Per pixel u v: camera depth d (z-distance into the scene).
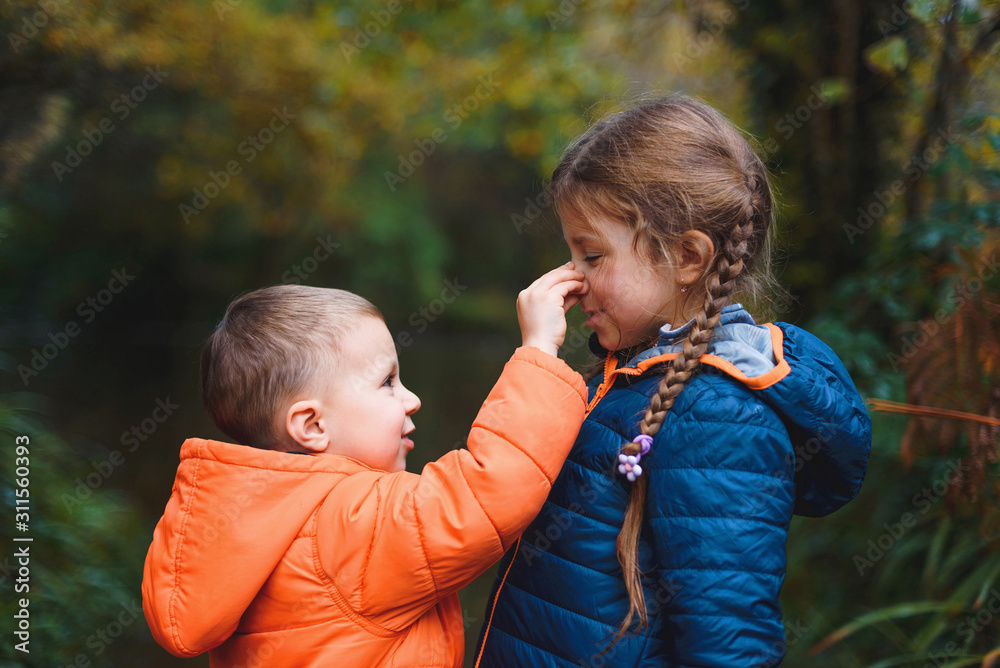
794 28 2.93
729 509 0.90
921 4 1.99
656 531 0.94
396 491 0.99
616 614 0.98
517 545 1.11
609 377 1.14
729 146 1.07
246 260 13.51
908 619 2.14
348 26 4.71
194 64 5.80
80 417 6.58
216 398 1.10
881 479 2.39
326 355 1.08
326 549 0.97
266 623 0.98
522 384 1.00
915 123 2.66
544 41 4.36
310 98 6.57
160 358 10.70
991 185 1.95
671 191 1.02
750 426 0.93
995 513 1.75
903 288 2.34
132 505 4.30
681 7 3.55
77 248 11.85
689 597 0.89
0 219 4.45
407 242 15.07
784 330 1.07
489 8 4.43
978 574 1.86
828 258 2.94
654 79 4.22
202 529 0.97
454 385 9.04
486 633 1.14
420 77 5.05
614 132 1.06
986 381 1.69
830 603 2.46
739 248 1.02
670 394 0.96
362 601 0.96
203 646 0.96
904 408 1.70
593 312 1.09
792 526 2.71
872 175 2.84
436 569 0.95
